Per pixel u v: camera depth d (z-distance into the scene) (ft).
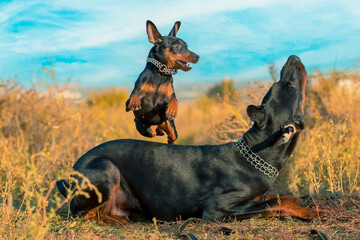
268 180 14.46
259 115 14.38
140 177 14.87
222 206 14.15
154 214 15.02
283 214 14.24
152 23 17.53
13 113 26.58
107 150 15.25
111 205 15.11
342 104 27.58
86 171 14.53
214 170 14.61
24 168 20.67
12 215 15.14
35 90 26.76
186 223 13.73
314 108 27.32
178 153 15.11
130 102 16.49
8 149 23.06
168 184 14.67
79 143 24.91
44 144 24.88
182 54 17.37
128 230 14.01
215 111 25.02
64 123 26.89
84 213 14.80
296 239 12.24
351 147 21.26
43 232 11.16
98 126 31.91
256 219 14.43
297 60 14.88
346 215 14.05
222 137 24.13
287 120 14.20
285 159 14.74
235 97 24.44
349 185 17.47
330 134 16.93
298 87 14.71
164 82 17.43
